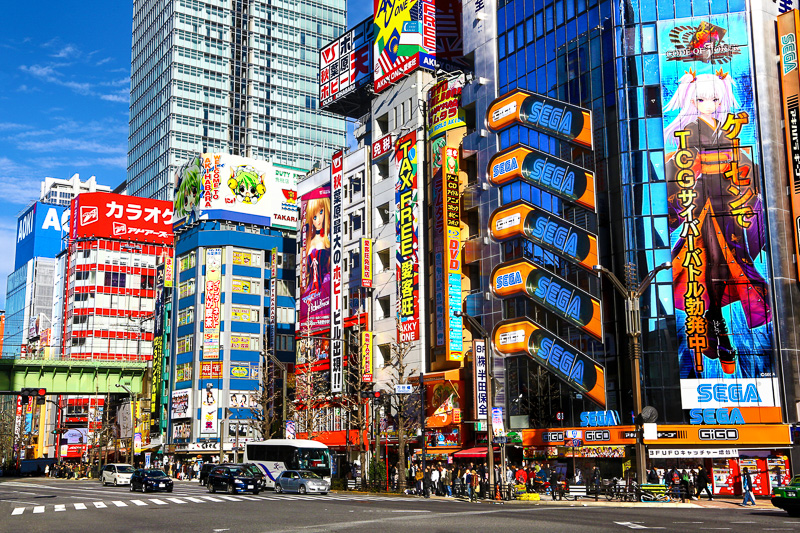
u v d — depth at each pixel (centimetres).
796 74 5206
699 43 5359
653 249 5175
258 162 10500
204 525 2631
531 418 5728
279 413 9606
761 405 4878
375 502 4069
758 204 5112
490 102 6456
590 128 5606
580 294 5484
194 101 16500
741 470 4834
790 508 3100
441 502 4166
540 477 4966
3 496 4944
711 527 2500
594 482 4738
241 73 17125
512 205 6053
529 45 6222
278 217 10525
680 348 5022
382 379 7294
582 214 5566
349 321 7825
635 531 2317
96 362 9412
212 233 10069
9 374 8925
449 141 6700
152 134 16988
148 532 2389
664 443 4919
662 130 5306
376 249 7662
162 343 10525
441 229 6512
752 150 5175
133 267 13850
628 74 5434
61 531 2473
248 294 10044
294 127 17475
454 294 6350
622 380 5144
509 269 6028
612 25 5559
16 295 19438
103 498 4581
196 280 10044
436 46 7969
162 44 17038
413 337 6762
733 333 4984
